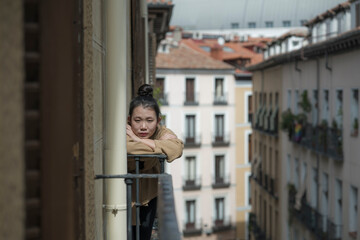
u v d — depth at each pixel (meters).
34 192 1.51
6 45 1.34
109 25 3.46
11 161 1.35
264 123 40.41
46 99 1.56
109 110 3.41
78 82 2.15
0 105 1.30
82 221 2.14
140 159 3.88
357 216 23.33
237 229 51.44
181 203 49.66
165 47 51.91
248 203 52.00
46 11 1.58
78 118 2.12
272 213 37.84
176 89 50.84
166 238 1.51
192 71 51.09
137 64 6.98
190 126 51.16
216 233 50.28
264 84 41.31
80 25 2.24
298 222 30.84
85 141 2.36
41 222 1.52
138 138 3.74
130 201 3.08
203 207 50.28
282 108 36.03
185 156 50.25
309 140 29.33
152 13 22.56
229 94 52.34
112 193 3.43
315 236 27.14
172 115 50.62
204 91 51.50
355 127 23.48
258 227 42.09
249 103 53.03
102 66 3.40
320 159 27.83
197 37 65.25
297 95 32.81
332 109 26.56
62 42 1.74
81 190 2.13
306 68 30.78
